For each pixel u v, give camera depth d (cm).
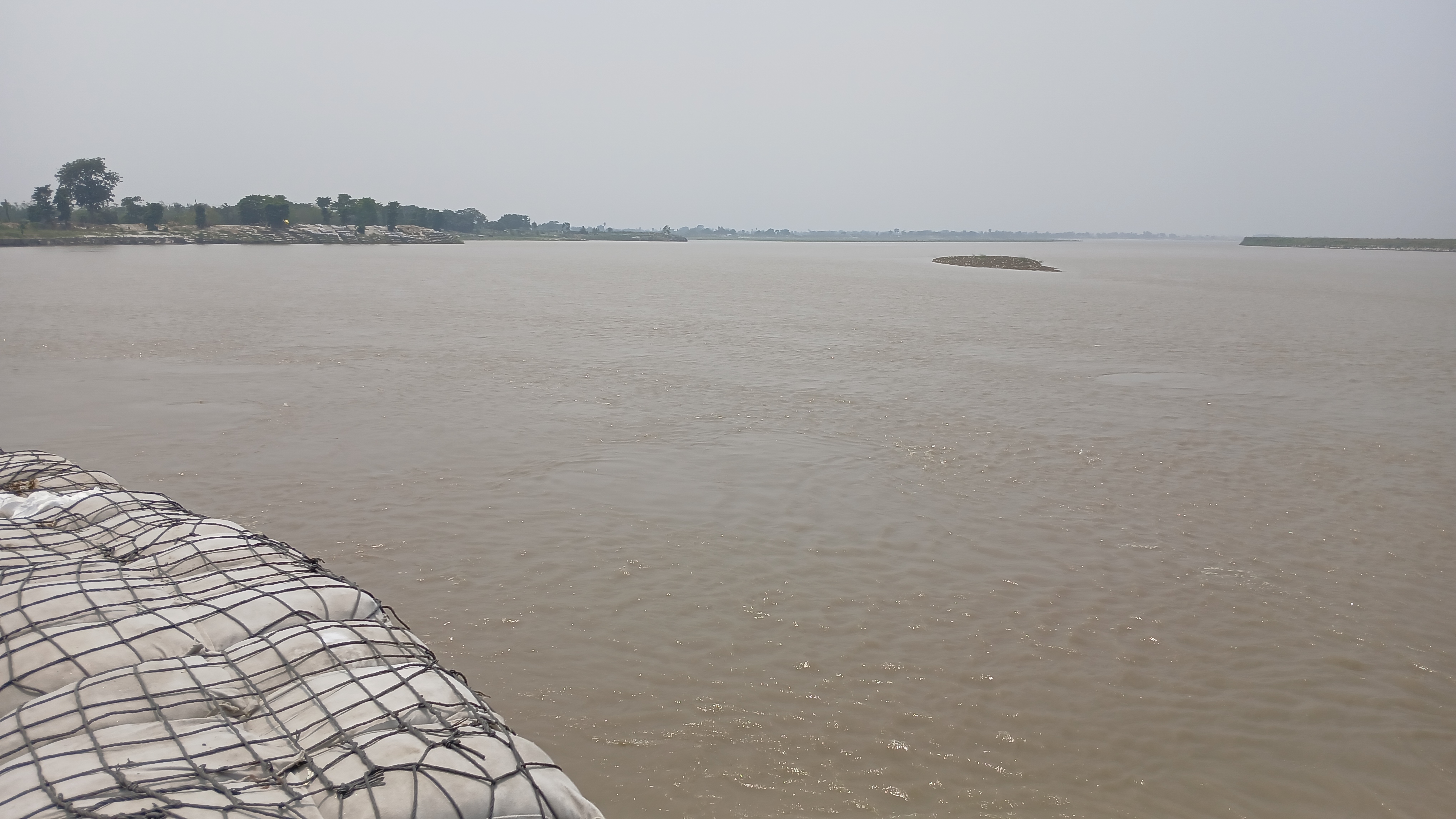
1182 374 2348
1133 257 13350
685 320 3441
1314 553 1116
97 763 380
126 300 3650
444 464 1387
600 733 716
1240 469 1460
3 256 6831
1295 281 6812
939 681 810
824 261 10500
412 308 3672
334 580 601
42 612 496
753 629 893
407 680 473
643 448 1502
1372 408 1959
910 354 2602
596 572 1010
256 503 1194
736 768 679
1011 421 1755
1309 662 859
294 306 3631
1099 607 958
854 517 1201
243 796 373
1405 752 727
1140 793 670
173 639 492
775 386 2072
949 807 646
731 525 1161
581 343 2730
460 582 973
